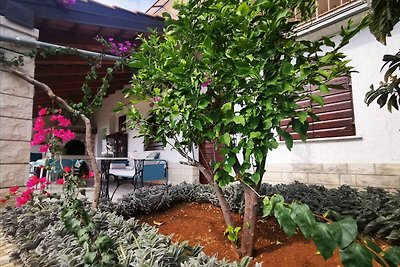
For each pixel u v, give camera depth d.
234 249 1.74
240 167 1.65
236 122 1.52
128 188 5.79
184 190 3.22
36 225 1.98
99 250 1.18
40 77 5.02
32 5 3.07
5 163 2.84
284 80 1.44
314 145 3.81
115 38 4.05
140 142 7.29
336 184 3.53
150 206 2.78
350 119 3.56
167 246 1.46
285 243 1.84
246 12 1.48
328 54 1.49
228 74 1.59
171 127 1.93
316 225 0.64
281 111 1.48
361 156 3.35
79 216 1.50
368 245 0.61
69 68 4.61
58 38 3.66
